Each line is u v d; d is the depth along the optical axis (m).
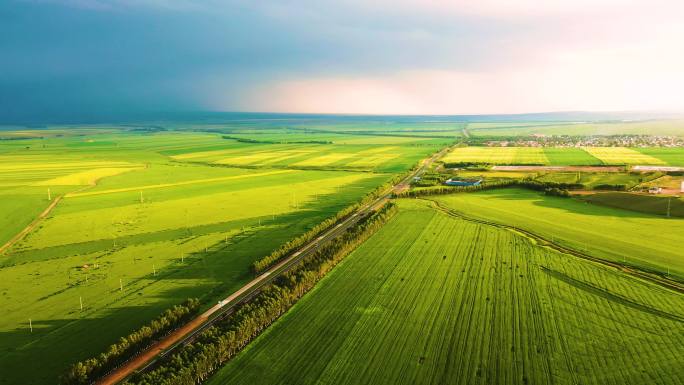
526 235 131.62
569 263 108.00
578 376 64.12
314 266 101.06
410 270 105.25
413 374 65.12
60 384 62.94
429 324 79.44
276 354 71.19
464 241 126.56
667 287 93.62
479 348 71.56
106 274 106.12
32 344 75.56
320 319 82.12
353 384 63.16
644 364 66.62
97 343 75.75
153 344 75.06
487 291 92.81
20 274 106.62
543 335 75.19
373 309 85.56
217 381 64.81
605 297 89.19
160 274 105.81
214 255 118.69
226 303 89.81
